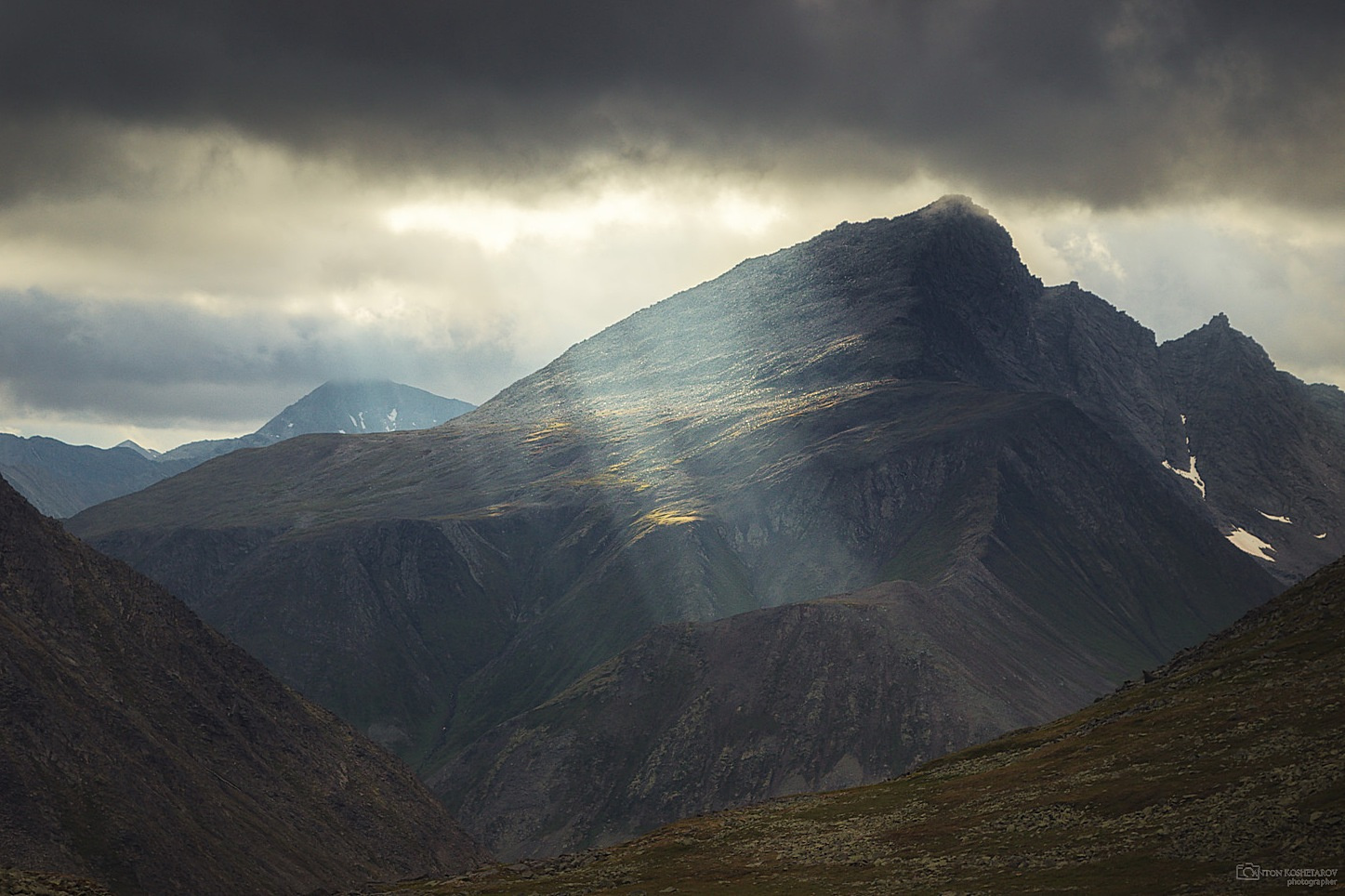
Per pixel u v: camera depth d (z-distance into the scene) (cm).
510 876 17425
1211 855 11150
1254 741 13862
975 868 12744
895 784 18888
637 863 16575
